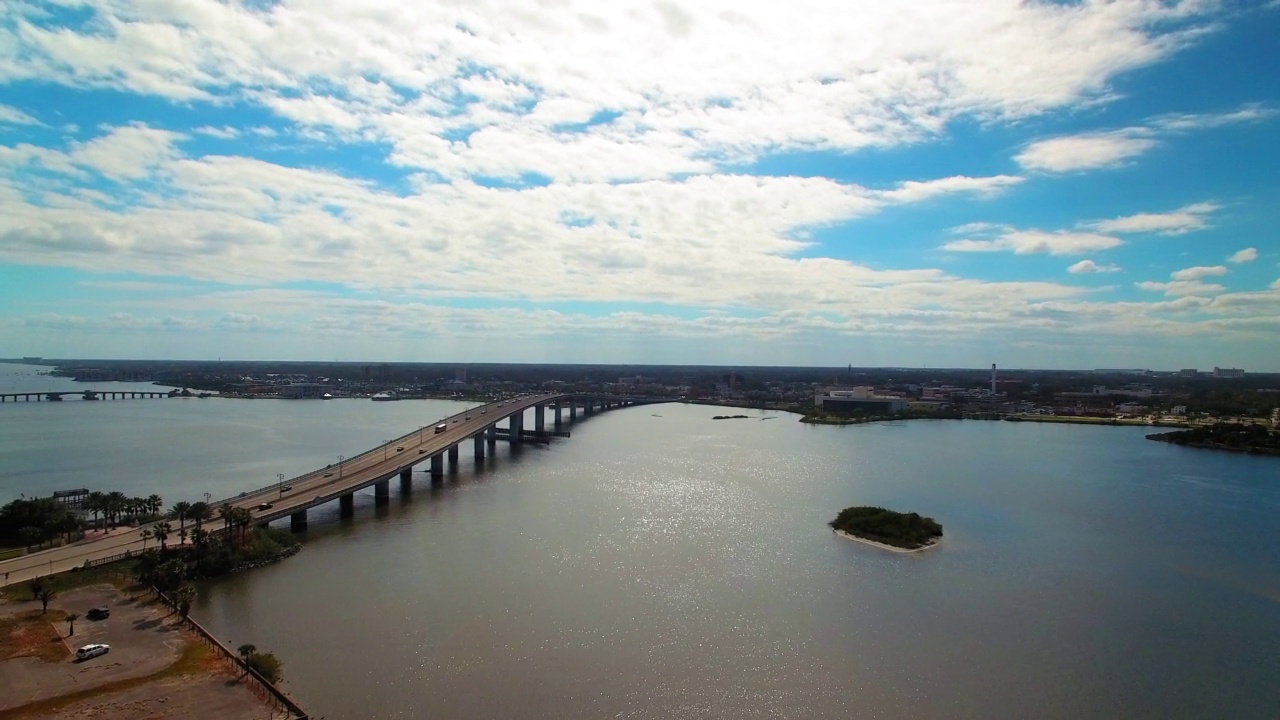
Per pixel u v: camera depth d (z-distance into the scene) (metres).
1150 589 123.06
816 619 107.19
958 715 82.00
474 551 138.75
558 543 144.25
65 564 121.38
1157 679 91.06
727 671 90.56
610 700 83.38
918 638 101.50
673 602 112.50
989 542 150.62
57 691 79.62
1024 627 106.06
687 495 194.25
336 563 131.38
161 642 92.81
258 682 82.44
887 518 156.62
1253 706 85.06
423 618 105.12
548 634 100.12
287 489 172.38
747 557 135.88
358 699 82.00
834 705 83.44
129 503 154.25
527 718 79.25
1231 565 136.88
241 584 119.62
